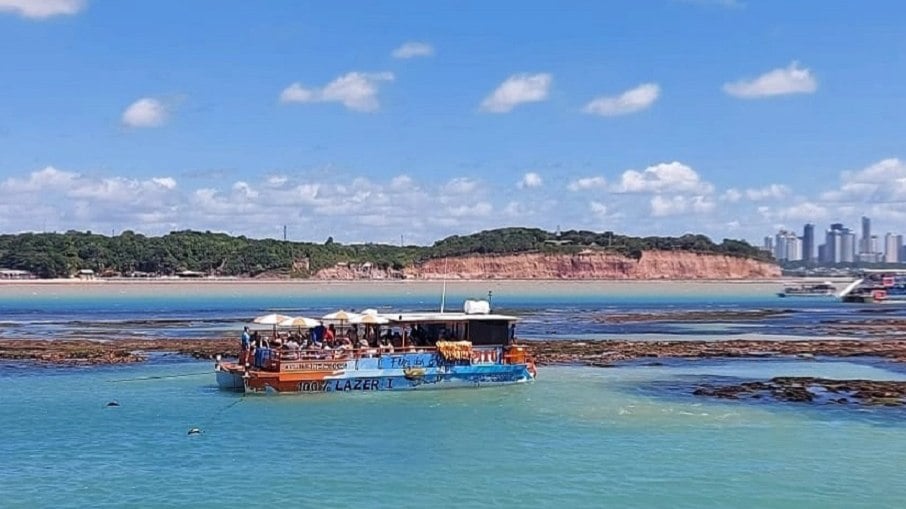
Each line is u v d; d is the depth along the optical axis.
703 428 41.41
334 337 52.75
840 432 40.56
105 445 37.81
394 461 35.19
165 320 130.25
